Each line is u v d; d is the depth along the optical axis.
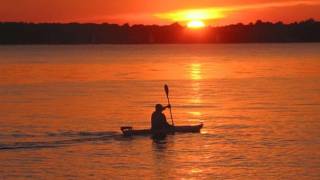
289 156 56.66
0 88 122.06
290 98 100.25
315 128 70.44
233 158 56.19
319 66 191.88
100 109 88.19
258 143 62.19
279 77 146.75
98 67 196.12
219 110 86.19
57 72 170.75
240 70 175.75
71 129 70.94
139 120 77.75
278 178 49.66
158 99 100.31
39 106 92.06
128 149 60.44
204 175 50.81
